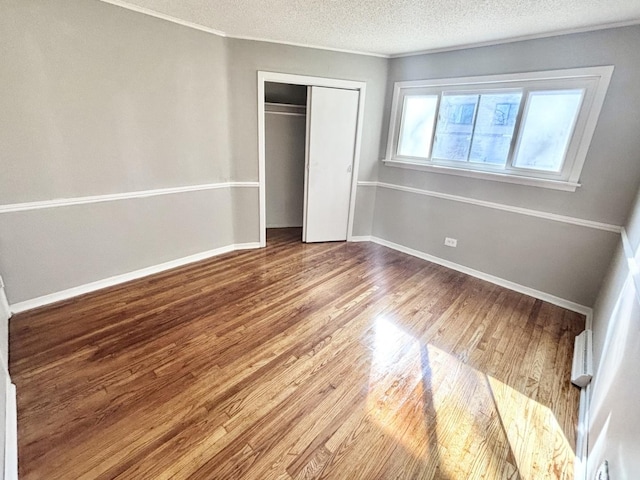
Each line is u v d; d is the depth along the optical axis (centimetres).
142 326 221
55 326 216
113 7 231
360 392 173
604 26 223
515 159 287
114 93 245
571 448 146
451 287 301
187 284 286
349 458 138
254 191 362
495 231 305
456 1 203
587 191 248
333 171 386
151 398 162
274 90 430
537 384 184
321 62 337
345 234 420
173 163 296
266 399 165
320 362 194
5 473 116
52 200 230
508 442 148
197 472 129
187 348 201
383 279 313
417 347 213
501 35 262
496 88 287
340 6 222
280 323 232
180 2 230
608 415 125
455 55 308
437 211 350
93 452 134
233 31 295
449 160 335
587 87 238
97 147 245
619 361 130
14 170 211
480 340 223
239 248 377
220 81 310
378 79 363
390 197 394
